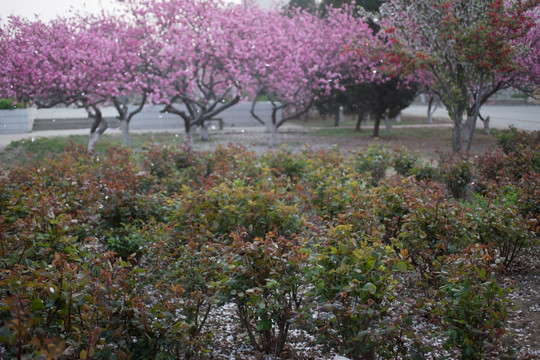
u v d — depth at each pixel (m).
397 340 3.50
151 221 5.41
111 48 17.00
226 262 3.78
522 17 11.18
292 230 5.22
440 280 4.92
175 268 4.44
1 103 20.02
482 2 12.09
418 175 10.00
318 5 25.31
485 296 3.34
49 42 16.41
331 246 3.87
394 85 21.72
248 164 9.23
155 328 3.35
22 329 2.67
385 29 13.46
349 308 3.41
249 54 18.22
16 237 4.36
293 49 19.67
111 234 5.55
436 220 5.04
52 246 4.34
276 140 22.50
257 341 4.36
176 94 18.50
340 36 19.59
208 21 18.62
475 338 3.25
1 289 3.29
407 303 3.78
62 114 28.86
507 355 3.24
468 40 11.61
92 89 16.94
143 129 27.48
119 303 3.23
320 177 8.16
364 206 5.78
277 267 3.68
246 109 31.19
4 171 8.84
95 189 6.38
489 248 4.48
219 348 4.26
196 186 7.84
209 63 19.66
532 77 13.60
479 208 5.89
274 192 5.82
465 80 13.16
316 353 4.16
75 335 3.02
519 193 6.86
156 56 18.33
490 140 17.88
